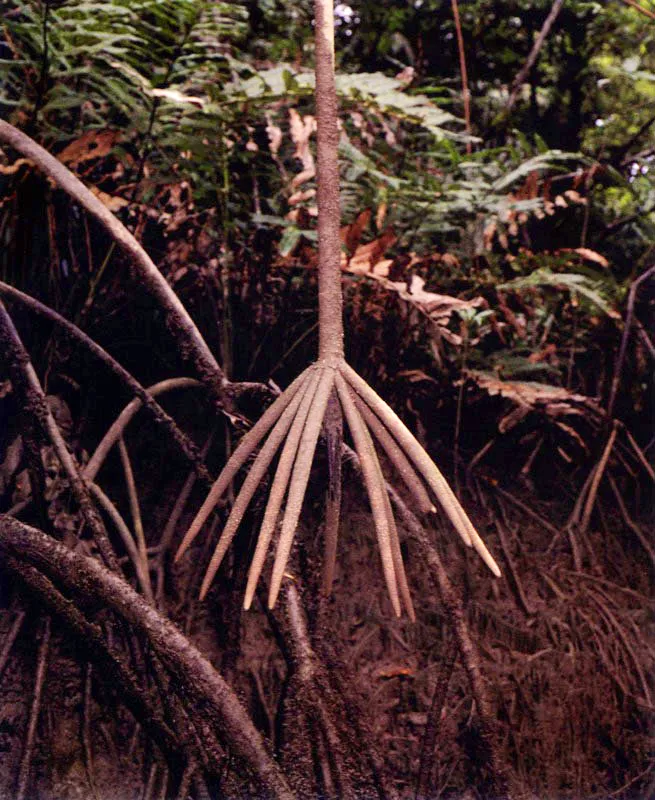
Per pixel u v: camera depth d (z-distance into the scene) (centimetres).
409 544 203
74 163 164
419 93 230
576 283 225
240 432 141
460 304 181
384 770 148
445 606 152
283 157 210
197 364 137
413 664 194
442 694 159
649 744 204
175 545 179
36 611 154
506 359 215
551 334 246
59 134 164
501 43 320
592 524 230
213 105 178
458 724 192
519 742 194
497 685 198
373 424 76
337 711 147
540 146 238
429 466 73
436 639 198
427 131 235
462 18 315
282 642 150
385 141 217
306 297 198
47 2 158
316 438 73
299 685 141
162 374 188
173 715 135
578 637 209
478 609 204
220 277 191
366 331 203
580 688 204
